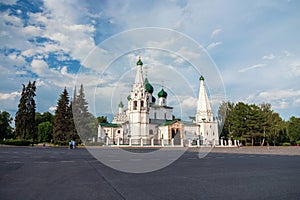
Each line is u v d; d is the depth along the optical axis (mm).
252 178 8320
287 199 5371
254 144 67812
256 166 12250
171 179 8047
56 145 49906
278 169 10969
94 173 9344
